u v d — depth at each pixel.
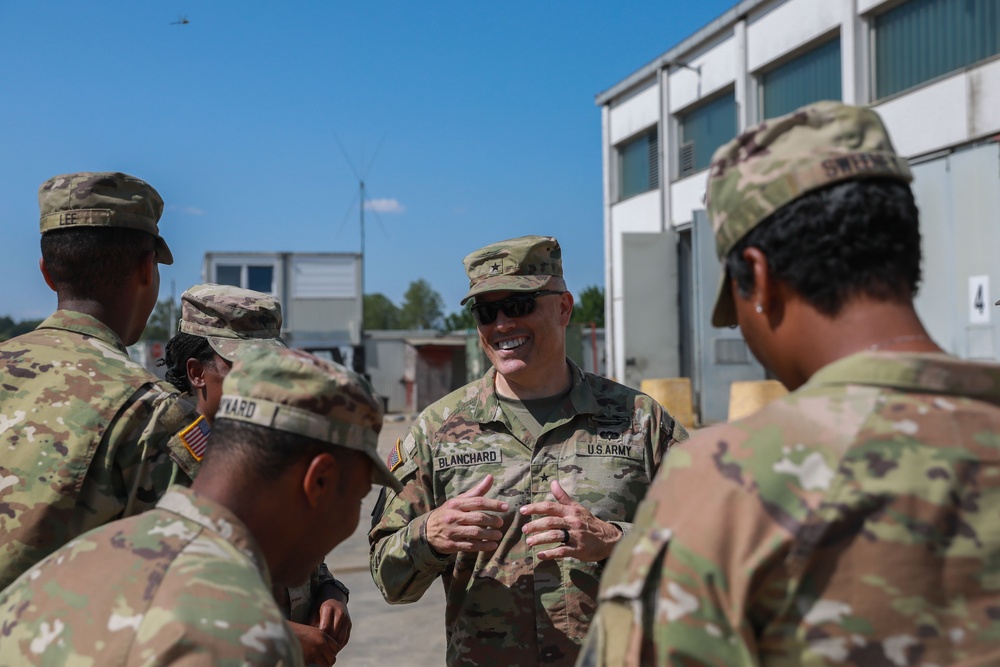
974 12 11.27
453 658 2.63
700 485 1.15
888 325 1.19
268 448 1.36
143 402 2.00
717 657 1.08
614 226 19.81
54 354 2.04
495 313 2.72
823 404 1.16
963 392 1.15
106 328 2.14
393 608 5.35
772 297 1.26
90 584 1.25
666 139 17.42
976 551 1.07
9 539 1.85
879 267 1.19
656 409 2.82
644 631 1.12
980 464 1.11
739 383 13.35
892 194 1.19
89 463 1.91
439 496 2.73
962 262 9.86
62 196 2.14
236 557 1.29
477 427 2.77
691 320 16.64
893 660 1.05
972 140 11.23
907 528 1.07
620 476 2.68
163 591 1.21
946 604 1.07
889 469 1.10
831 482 1.10
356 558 6.51
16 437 1.92
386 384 28.66
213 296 2.56
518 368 2.71
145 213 2.23
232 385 1.41
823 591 1.08
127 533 1.33
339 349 27.50
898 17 12.42
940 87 11.68
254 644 1.17
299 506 1.40
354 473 1.45
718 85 15.95
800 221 1.19
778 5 14.37
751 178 1.24
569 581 2.55
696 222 14.48
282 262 27.41
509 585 2.56
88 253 2.13
